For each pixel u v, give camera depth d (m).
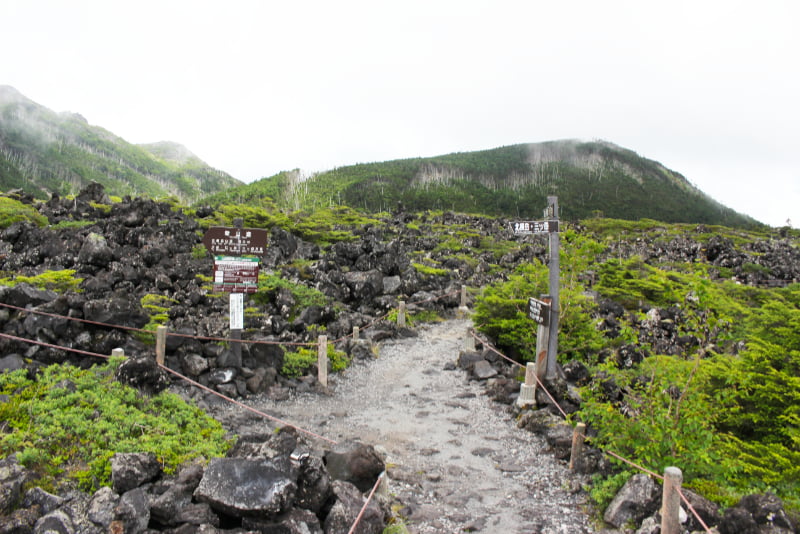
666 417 7.62
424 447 9.63
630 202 173.00
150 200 26.30
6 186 140.12
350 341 16.38
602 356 14.62
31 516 5.26
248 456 6.32
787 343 9.97
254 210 36.78
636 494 6.80
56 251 18.52
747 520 5.77
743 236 74.69
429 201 150.62
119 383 8.87
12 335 9.65
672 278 28.16
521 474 8.53
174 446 7.41
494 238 51.50
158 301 14.84
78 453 6.82
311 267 22.33
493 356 15.09
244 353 12.30
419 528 6.71
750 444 8.35
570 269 16.42
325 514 5.94
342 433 10.15
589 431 9.52
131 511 5.38
